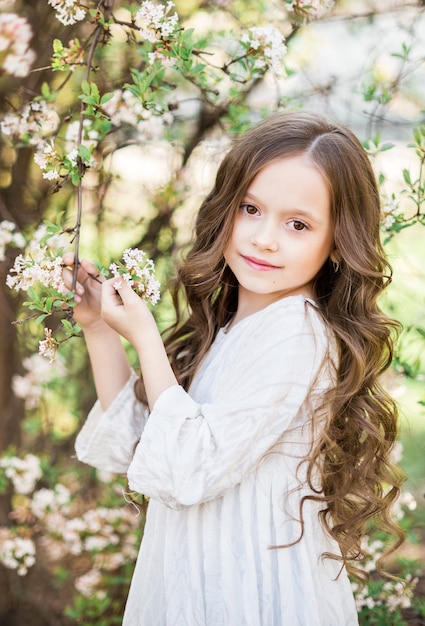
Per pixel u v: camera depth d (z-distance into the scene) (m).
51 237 1.41
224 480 1.31
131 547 2.46
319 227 1.38
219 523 1.38
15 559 2.52
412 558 2.57
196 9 2.27
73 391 2.65
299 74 2.33
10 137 2.03
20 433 2.63
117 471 1.64
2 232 1.91
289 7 1.89
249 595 1.34
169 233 2.35
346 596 1.50
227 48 2.14
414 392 3.18
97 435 1.61
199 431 1.31
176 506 1.32
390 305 2.36
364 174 1.45
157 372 1.36
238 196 1.39
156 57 1.53
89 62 1.48
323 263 1.48
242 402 1.34
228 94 2.17
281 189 1.36
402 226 1.82
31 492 2.62
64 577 2.52
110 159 2.28
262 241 1.36
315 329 1.39
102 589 2.53
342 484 1.48
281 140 1.38
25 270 1.37
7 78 2.10
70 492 2.63
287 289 1.47
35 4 2.11
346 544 1.48
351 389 1.44
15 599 2.63
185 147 2.33
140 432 1.61
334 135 1.42
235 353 1.43
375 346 1.50
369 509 1.54
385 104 2.12
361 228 1.44
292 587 1.36
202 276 1.52
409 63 2.21
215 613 1.36
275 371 1.35
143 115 1.86
